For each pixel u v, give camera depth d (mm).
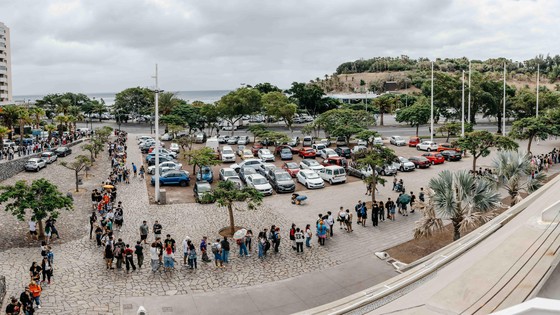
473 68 181625
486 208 18688
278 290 16828
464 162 45281
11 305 13531
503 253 5773
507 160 23656
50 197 21641
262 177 33438
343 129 53125
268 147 56062
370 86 169250
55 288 16641
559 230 6242
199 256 20281
